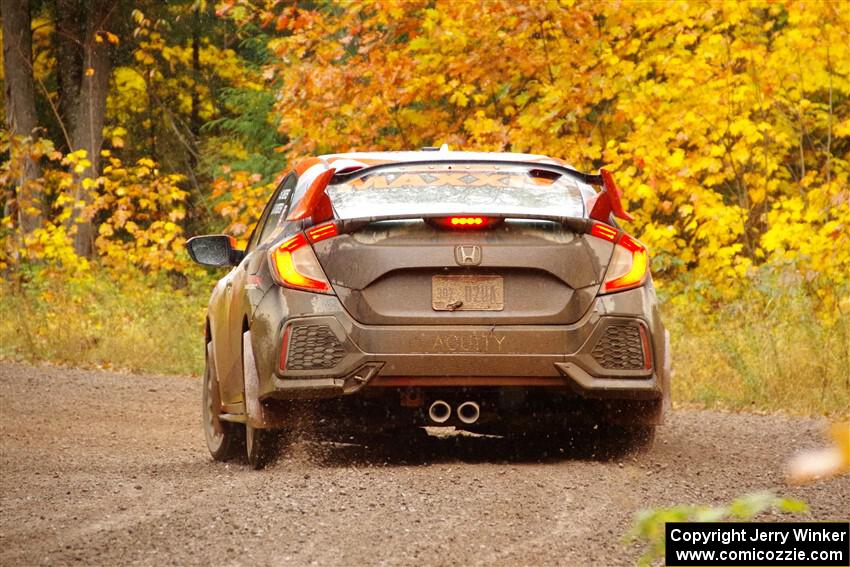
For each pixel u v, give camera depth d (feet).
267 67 207.41
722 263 181.37
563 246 71.97
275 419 73.36
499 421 73.97
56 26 362.53
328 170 72.08
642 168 184.24
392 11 196.03
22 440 105.70
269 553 49.26
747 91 191.52
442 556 48.49
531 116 191.52
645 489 65.36
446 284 71.36
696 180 192.54
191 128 398.42
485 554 48.88
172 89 388.37
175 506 61.36
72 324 198.39
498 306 71.31
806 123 206.28
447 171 77.92
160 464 87.15
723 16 192.54
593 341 71.72
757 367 129.59
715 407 126.00
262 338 72.79
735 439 94.84
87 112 347.36
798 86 196.75
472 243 71.41
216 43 381.19
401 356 70.59
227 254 91.09
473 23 192.85
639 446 79.20
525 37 195.00
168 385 160.66
